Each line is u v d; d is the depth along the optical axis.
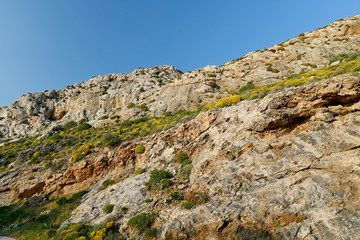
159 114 49.28
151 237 13.82
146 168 24.12
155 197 17.59
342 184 11.45
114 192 21.34
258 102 20.77
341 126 14.05
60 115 71.44
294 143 15.15
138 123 45.47
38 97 76.00
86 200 22.73
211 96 46.62
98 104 66.62
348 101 14.79
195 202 15.15
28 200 27.00
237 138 18.47
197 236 12.62
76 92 76.00
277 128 16.81
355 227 9.67
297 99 16.50
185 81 54.69
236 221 12.16
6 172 32.91
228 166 16.55
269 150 15.83
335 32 48.28
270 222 11.53
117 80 76.31
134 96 63.59
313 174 12.71
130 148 28.39
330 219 10.40
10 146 48.94
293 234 10.70
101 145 33.75
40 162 33.81
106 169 28.73
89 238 15.45
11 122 69.75
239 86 48.44
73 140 41.09
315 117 15.55
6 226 22.52
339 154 12.65
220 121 22.72
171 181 18.97
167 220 14.64
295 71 43.56
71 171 29.05
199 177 17.64
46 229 19.41
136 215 15.91
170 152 23.66
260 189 13.55
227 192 14.49
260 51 54.06
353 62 25.33
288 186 12.77
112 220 16.47
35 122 68.38
